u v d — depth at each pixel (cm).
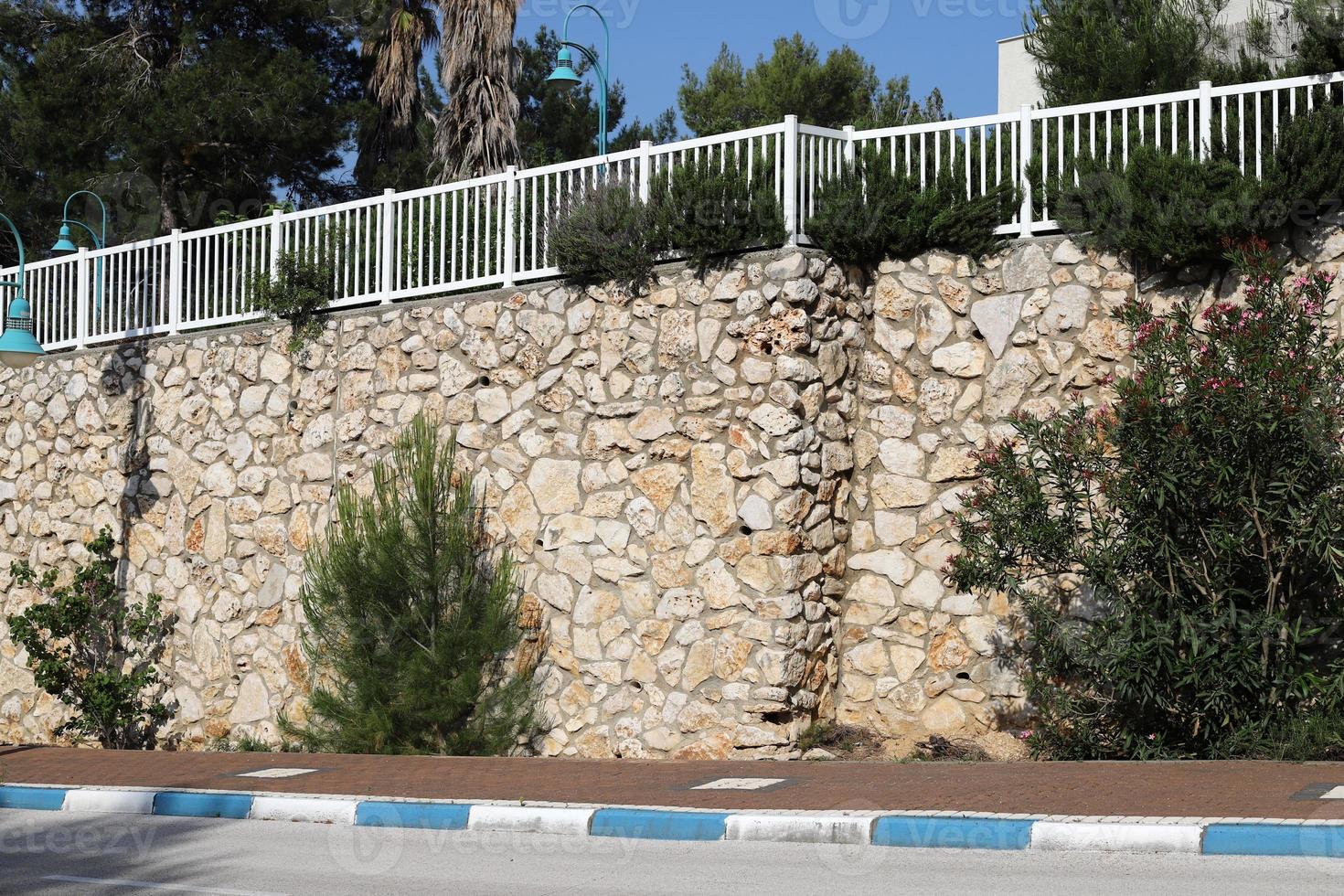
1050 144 1217
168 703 1565
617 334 1266
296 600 1464
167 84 2641
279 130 2644
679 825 834
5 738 1752
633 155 1294
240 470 1530
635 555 1238
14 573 1633
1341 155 1073
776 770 1058
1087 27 1595
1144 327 1051
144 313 1666
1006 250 1182
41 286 1789
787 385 1166
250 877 760
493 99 2373
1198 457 1000
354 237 1488
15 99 2756
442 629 1289
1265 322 1005
